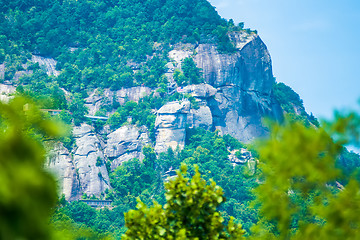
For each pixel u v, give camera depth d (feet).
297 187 90.94
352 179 87.56
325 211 87.81
